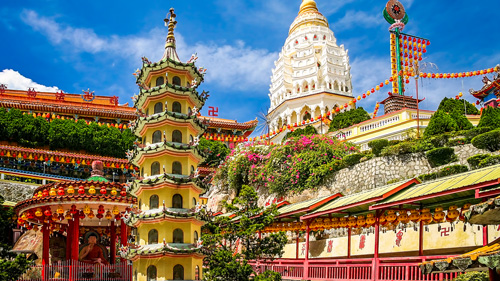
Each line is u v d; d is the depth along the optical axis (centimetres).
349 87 9850
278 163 5262
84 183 3719
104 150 7450
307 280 3219
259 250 3388
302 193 4916
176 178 2952
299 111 9581
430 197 2361
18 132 6962
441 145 4269
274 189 5100
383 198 2677
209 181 6488
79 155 6788
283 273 3522
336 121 7056
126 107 8662
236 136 9031
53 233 4406
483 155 3759
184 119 3094
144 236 2920
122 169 7156
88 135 7394
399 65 6694
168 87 3108
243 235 3344
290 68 10275
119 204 3684
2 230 4391
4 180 5544
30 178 6003
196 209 2922
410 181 2741
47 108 7869
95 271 3325
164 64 3178
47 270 3275
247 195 3559
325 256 3731
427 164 4197
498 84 5897
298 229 3641
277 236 3400
